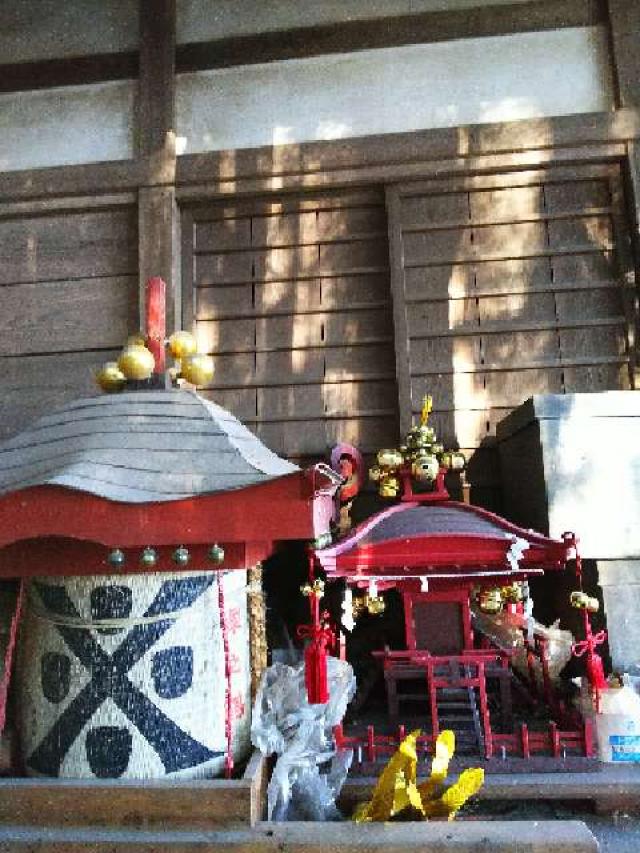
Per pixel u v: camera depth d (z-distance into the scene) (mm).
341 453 2457
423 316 2867
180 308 2947
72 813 1530
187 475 1542
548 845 1403
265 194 2963
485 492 2738
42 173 3043
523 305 2842
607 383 2752
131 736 1609
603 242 2848
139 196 2979
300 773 1706
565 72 2959
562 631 2143
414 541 1799
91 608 1654
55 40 3162
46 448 1687
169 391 1811
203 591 1699
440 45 3047
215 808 1511
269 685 1878
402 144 2895
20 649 1790
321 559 1767
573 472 2158
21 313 3025
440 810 1571
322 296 2953
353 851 1422
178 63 3139
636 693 1859
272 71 3105
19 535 1502
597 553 2119
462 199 2934
